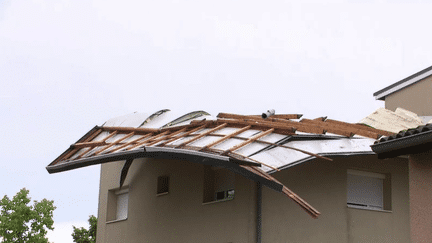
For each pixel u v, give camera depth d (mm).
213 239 13930
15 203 24578
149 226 16469
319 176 13250
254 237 12773
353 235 13281
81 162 14914
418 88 18750
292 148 11680
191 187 15078
